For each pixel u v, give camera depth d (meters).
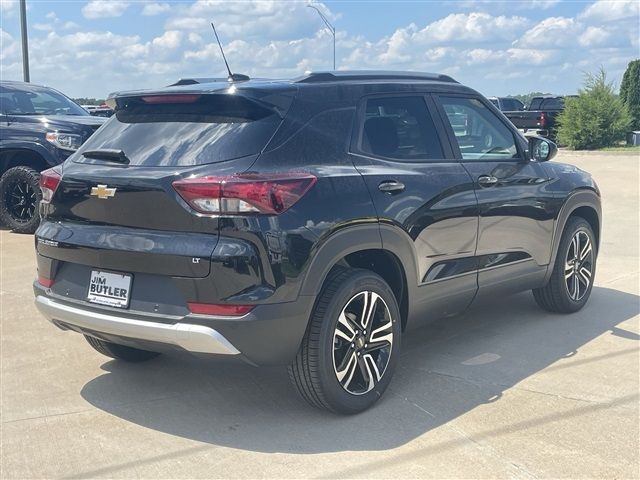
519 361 4.71
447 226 4.38
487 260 4.80
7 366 4.71
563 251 5.57
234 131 3.66
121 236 3.60
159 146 3.76
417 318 4.36
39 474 3.31
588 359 4.74
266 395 4.20
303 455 3.45
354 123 4.06
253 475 3.27
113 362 4.79
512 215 4.96
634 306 6.05
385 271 4.25
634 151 22.58
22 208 9.57
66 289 3.90
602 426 3.73
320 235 3.58
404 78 4.57
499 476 3.23
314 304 3.64
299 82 4.00
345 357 3.78
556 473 3.25
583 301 5.88
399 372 4.54
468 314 5.86
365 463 3.36
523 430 3.69
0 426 3.81
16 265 7.62
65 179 3.87
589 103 24.17
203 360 3.54
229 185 3.37
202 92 3.75
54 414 3.96
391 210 3.97
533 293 5.80
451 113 4.75
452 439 3.59
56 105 10.60
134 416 3.93
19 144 9.38
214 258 3.35
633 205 12.06
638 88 27.52
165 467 3.36
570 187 5.57
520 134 5.32
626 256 8.06
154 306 3.52
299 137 3.75
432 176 4.32
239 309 3.38
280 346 3.52
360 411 3.91
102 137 4.12
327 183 3.70
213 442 3.61
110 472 3.32
